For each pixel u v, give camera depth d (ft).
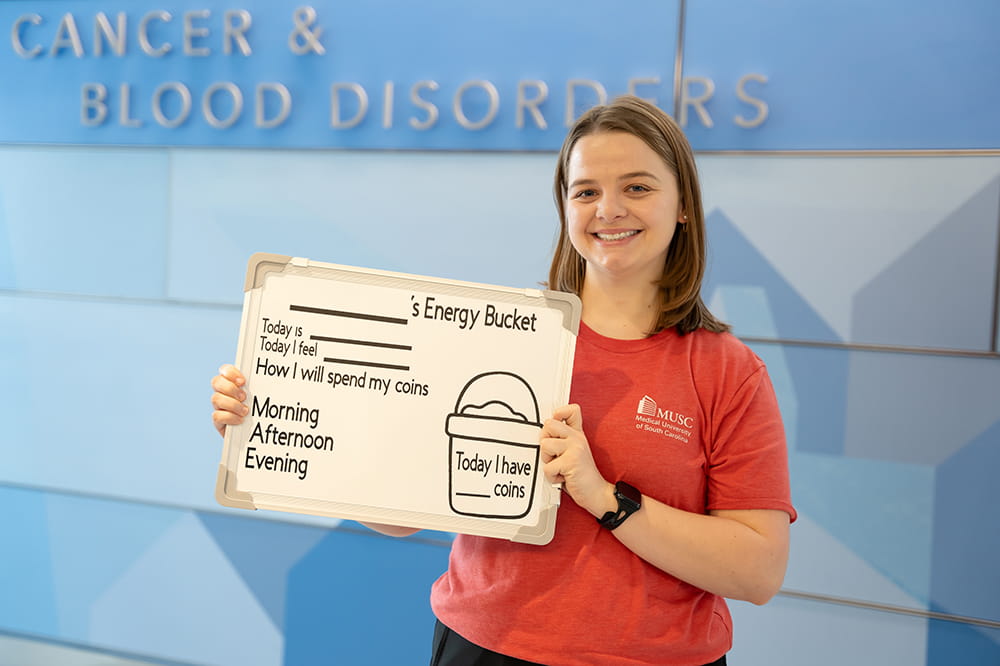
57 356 8.68
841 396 6.88
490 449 3.90
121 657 8.57
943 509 6.66
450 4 7.64
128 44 8.45
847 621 6.88
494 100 7.49
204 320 8.28
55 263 8.68
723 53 7.02
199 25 8.27
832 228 6.84
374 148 7.87
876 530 6.81
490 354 3.95
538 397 3.90
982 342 6.54
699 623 3.83
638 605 3.67
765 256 7.01
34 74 8.71
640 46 7.19
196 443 8.32
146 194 8.42
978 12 6.46
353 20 7.88
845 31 6.74
